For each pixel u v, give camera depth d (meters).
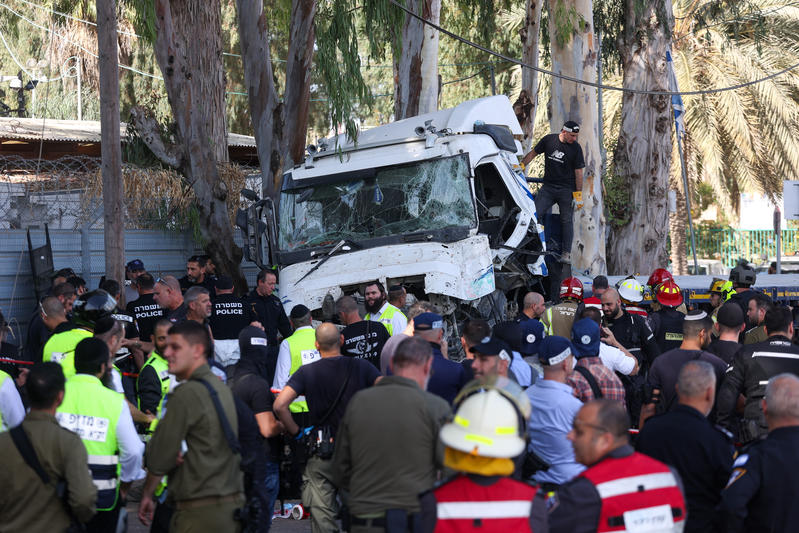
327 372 7.12
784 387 5.17
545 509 4.10
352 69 15.55
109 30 11.95
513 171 13.80
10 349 8.99
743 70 33.97
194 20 16.69
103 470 5.93
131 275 13.57
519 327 8.00
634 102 27.55
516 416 4.07
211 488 5.50
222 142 18.91
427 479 5.25
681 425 5.43
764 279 17.98
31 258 14.21
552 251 15.23
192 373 5.65
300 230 12.73
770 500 5.05
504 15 37.09
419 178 12.41
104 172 12.03
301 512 9.22
